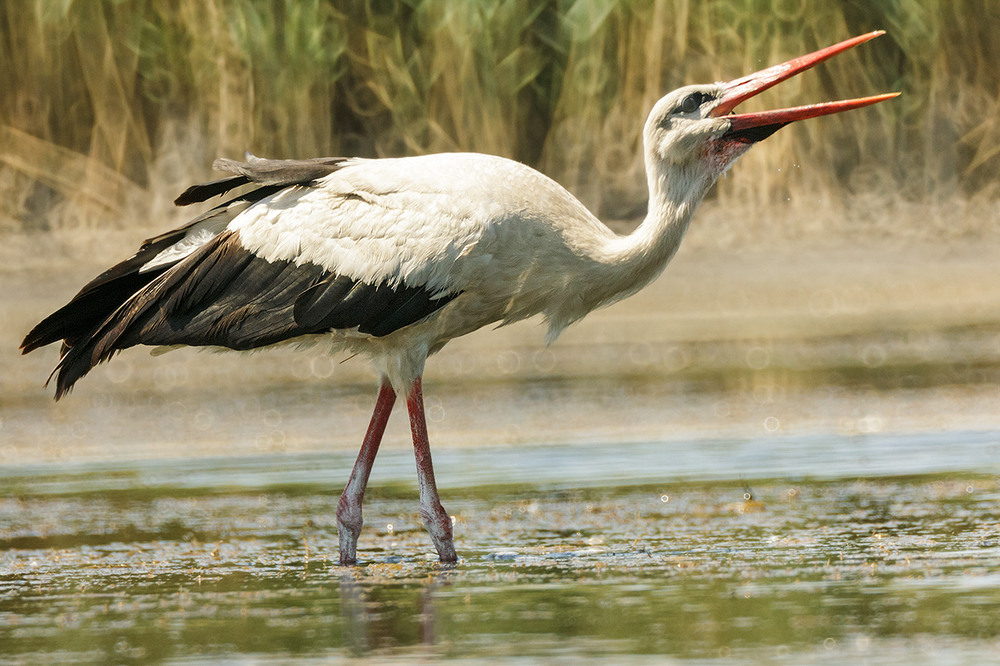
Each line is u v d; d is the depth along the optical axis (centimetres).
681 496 1101
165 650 680
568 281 970
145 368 1964
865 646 643
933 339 1939
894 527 952
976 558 838
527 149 2444
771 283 2236
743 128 970
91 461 1348
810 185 2400
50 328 997
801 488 1116
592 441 1367
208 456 1359
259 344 978
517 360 1922
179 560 937
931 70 2455
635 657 638
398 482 1224
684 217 977
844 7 2438
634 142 2364
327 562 927
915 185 2439
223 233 984
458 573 863
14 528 1055
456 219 948
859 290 2205
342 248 961
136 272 1000
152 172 2317
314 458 1337
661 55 2359
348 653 662
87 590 839
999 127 2455
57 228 2291
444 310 968
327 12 2323
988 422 1391
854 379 1688
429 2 2308
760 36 2347
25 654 679
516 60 2341
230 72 2289
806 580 793
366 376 1870
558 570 859
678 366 1822
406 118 2327
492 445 1366
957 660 615
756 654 636
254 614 757
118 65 2319
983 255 2278
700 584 793
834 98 2425
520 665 630
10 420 1582
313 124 2311
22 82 2306
